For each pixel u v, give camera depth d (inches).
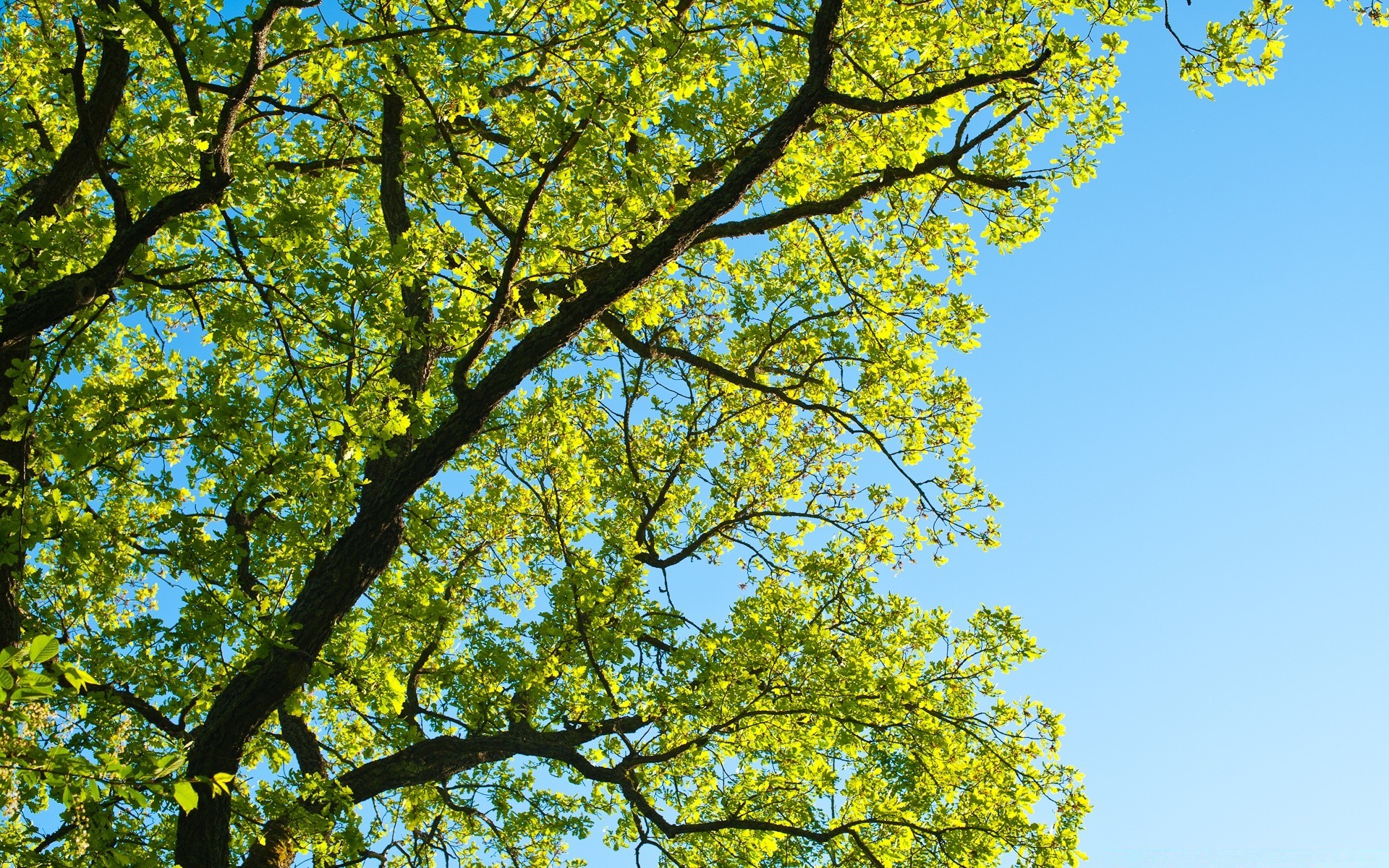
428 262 298.7
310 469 265.9
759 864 402.9
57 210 277.4
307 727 418.3
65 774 157.2
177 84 362.3
